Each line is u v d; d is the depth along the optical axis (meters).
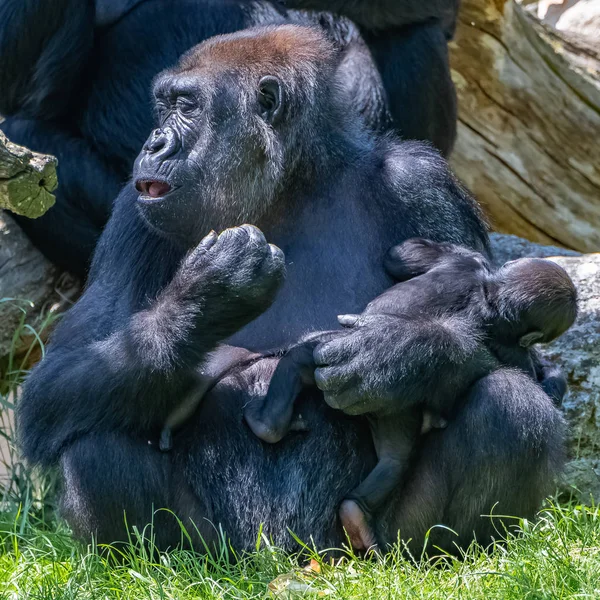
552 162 21.50
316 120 11.21
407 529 10.48
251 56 11.03
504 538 10.44
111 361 10.09
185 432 10.56
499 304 10.67
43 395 10.30
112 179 15.92
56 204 15.79
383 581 9.27
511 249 17.58
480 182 21.67
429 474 10.36
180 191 10.52
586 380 14.14
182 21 15.83
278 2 16.28
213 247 9.99
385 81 16.39
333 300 11.00
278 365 10.44
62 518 11.19
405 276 11.06
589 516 11.59
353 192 11.30
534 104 21.11
